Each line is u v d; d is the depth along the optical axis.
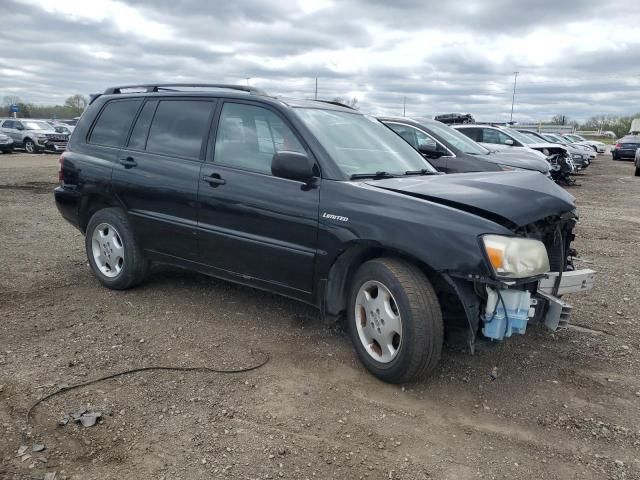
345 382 3.65
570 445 3.06
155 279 5.67
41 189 13.31
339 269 3.87
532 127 55.25
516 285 3.37
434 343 3.41
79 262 6.36
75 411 3.20
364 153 4.36
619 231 9.57
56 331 4.34
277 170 3.84
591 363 4.05
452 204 3.52
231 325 4.54
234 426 3.12
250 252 4.24
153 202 4.84
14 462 2.75
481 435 3.12
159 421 3.15
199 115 4.76
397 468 2.81
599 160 35.34
